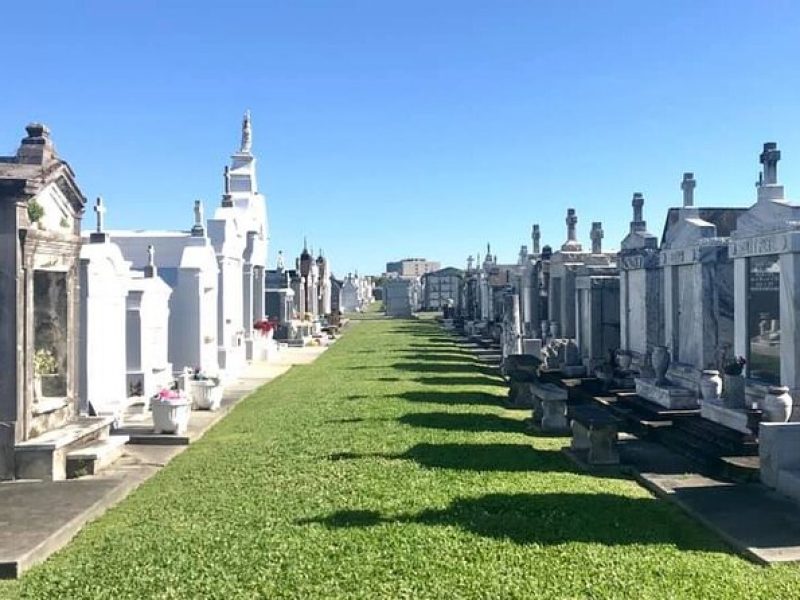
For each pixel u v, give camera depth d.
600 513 8.52
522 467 10.91
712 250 15.55
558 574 6.63
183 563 7.09
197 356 21.05
